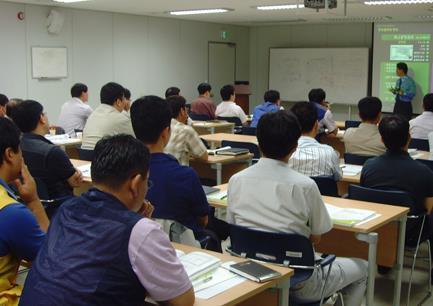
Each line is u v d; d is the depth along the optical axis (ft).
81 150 15.74
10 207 6.01
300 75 41.19
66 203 5.30
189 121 24.26
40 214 7.57
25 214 6.05
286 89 42.01
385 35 36.96
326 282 8.13
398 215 9.75
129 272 4.67
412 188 11.03
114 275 4.64
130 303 4.71
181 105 14.67
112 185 5.08
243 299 6.03
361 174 11.91
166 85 37.37
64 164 11.44
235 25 42.60
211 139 20.34
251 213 8.10
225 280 6.40
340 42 39.91
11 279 6.11
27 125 11.29
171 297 4.89
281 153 8.04
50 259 4.85
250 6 29.43
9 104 14.90
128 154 5.09
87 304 4.56
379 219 9.28
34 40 28.94
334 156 11.63
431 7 29.17
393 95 37.01
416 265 13.87
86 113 23.12
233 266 6.73
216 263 6.73
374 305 11.53
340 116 40.01
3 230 5.92
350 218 9.16
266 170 8.08
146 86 35.88
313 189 7.86
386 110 37.37
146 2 27.96
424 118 18.85
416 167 11.09
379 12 32.09
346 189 13.55
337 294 8.82
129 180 5.09
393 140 11.27
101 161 5.10
